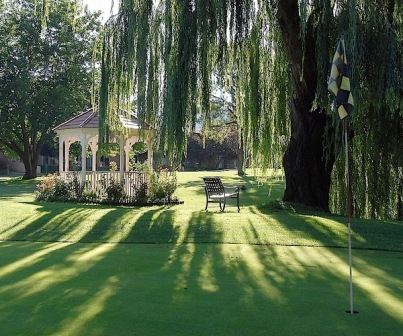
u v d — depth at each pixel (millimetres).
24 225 11578
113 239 9875
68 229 10992
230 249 8555
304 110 13859
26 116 39344
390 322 4312
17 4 39375
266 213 12953
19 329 4141
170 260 7477
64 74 39656
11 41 39219
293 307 4785
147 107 13211
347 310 4680
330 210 15211
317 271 6613
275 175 16719
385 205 14578
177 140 12188
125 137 19203
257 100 13844
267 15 13867
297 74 13438
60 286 5684
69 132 20422
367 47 11297
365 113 13062
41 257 7746
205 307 4781
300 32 11836
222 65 12727
